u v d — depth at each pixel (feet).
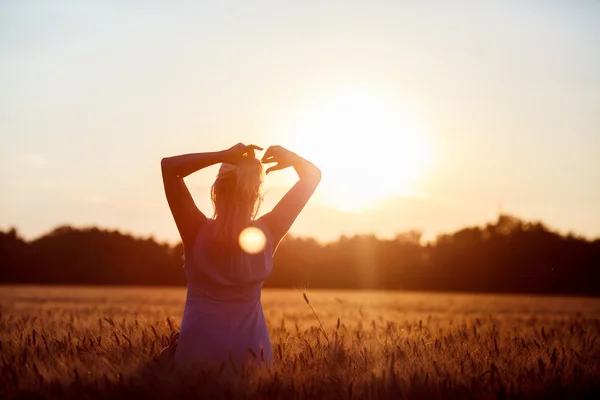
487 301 116.98
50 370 15.98
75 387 14.51
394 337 23.21
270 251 17.61
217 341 16.98
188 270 17.48
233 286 17.15
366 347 20.27
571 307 92.73
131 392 14.35
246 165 17.30
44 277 275.39
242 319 17.26
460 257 231.71
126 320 27.37
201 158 17.11
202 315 17.13
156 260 280.51
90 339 20.06
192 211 17.42
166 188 17.20
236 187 17.21
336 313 55.26
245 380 14.96
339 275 245.04
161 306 65.21
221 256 17.12
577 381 16.06
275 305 80.79
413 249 244.63
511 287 219.61
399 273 242.37
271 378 15.29
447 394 14.94
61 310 49.39
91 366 16.58
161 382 14.74
